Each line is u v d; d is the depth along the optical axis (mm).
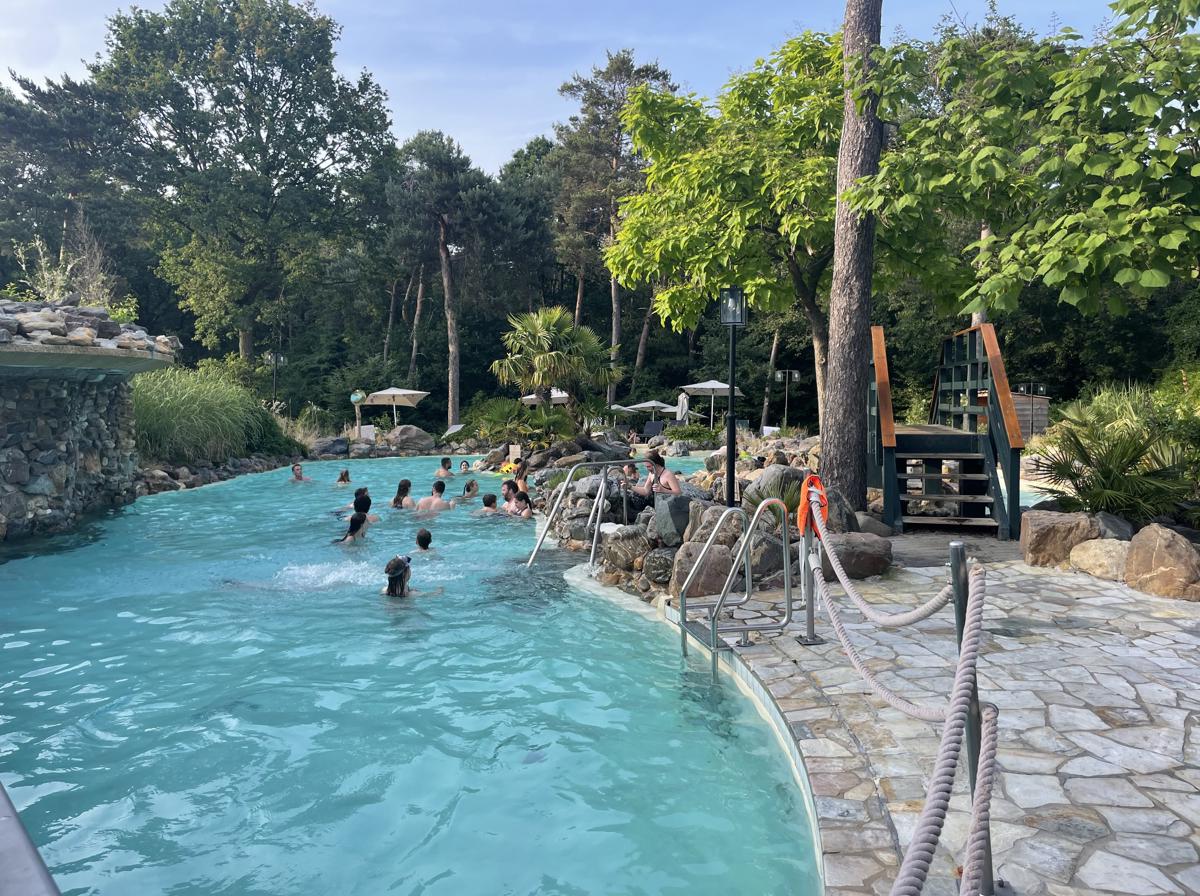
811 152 13633
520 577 9625
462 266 46125
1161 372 32688
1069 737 4328
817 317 13945
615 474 14586
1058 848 3271
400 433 32250
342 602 8539
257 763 4848
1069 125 8172
